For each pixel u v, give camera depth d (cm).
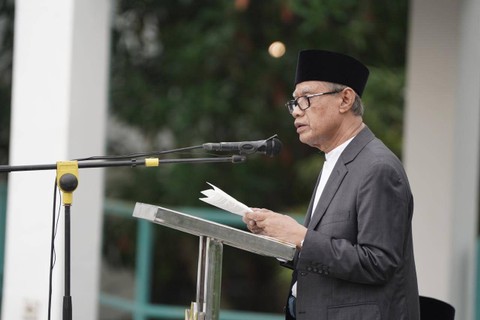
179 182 1817
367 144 851
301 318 831
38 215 1194
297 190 1881
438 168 1315
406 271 830
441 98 1316
